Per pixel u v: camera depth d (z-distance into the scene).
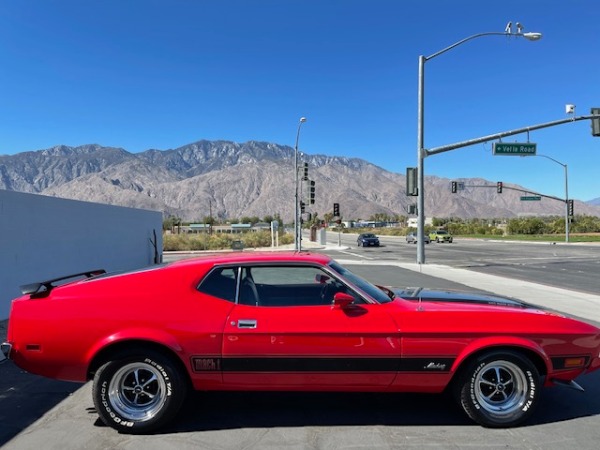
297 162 43.47
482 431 4.51
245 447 4.20
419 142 23.52
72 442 4.32
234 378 4.50
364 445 4.22
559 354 4.60
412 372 4.50
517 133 23.22
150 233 20.55
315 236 61.84
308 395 5.41
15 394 5.57
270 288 4.97
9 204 9.51
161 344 4.45
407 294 5.32
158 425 4.46
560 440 4.34
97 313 4.49
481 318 4.57
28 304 4.57
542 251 38.03
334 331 4.43
